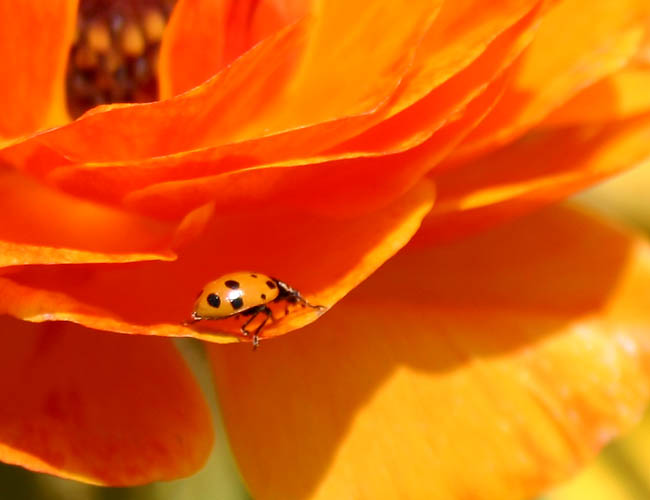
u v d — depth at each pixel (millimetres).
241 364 104
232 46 103
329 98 99
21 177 100
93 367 99
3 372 97
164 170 90
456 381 106
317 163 90
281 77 99
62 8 97
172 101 88
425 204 95
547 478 106
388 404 104
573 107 107
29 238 94
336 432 103
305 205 97
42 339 99
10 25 95
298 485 101
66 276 94
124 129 90
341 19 100
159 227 99
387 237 94
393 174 95
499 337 109
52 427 96
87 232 98
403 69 91
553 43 104
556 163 106
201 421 100
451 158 98
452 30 97
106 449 96
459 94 95
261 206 96
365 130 92
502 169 106
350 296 107
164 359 101
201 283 98
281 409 103
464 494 103
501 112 100
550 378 108
